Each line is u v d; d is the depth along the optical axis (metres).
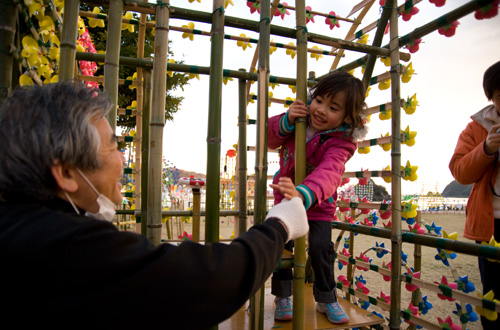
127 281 0.59
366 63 2.06
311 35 1.64
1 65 1.24
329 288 1.73
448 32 1.58
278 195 1.84
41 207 0.63
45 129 0.63
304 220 0.94
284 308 1.73
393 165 1.77
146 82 2.31
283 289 1.76
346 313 1.75
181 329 0.63
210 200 1.33
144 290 0.60
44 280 0.56
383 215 2.01
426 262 4.52
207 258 0.68
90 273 0.57
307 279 2.33
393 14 1.77
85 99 0.71
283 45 2.64
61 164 0.65
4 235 0.57
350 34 2.53
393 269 1.76
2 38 1.25
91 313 0.56
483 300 1.45
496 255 1.32
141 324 0.60
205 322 0.66
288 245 1.95
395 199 1.76
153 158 1.39
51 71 1.86
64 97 0.68
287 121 1.56
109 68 1.31
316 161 1.60
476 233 1.71
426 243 1.63
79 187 0.70
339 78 1.50
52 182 0.65
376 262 4.49
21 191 0.63
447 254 1.81
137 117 3.01
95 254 0.58
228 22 1.45
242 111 2.25
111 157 0.74
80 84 0.77
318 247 1.70
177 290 0.62
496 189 1.66
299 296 1.37
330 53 2.70
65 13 1.29
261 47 1.43
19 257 0.55
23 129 0.63
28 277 0.56
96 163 0.69
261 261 0.75
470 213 1.77
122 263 0.59
